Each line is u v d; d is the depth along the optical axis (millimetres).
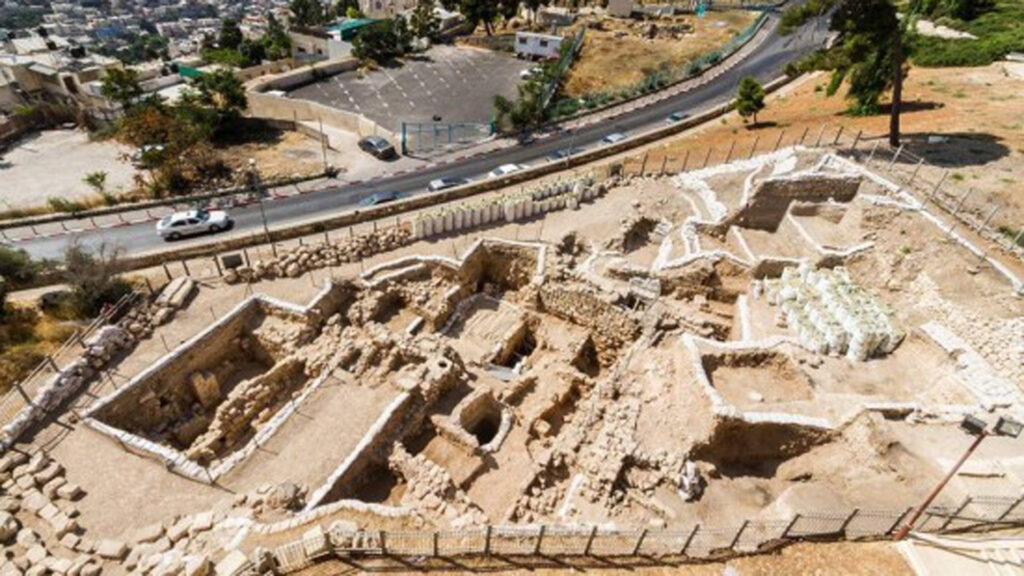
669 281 35375
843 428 24344
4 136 63906
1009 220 33125
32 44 98812
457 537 19250
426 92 75562
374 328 31969
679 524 21938
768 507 22656
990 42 61969
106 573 19016
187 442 28672
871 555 18406
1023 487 21203
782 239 38062
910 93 53625
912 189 35969
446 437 27672
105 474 23125
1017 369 25469
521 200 40969
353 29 94938
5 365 26766
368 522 21281
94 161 58719
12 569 18734
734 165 43562
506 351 34531
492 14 95500
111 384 27188
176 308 32156
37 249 42031
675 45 92938
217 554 19562
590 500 23156
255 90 70938
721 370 27906
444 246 38500
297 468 24625
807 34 94688
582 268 36188
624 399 27328
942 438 23500
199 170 54750
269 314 33062
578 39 89500
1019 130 42250
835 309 29781
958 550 18219
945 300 29609
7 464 22922
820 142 44219
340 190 52094
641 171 46688
